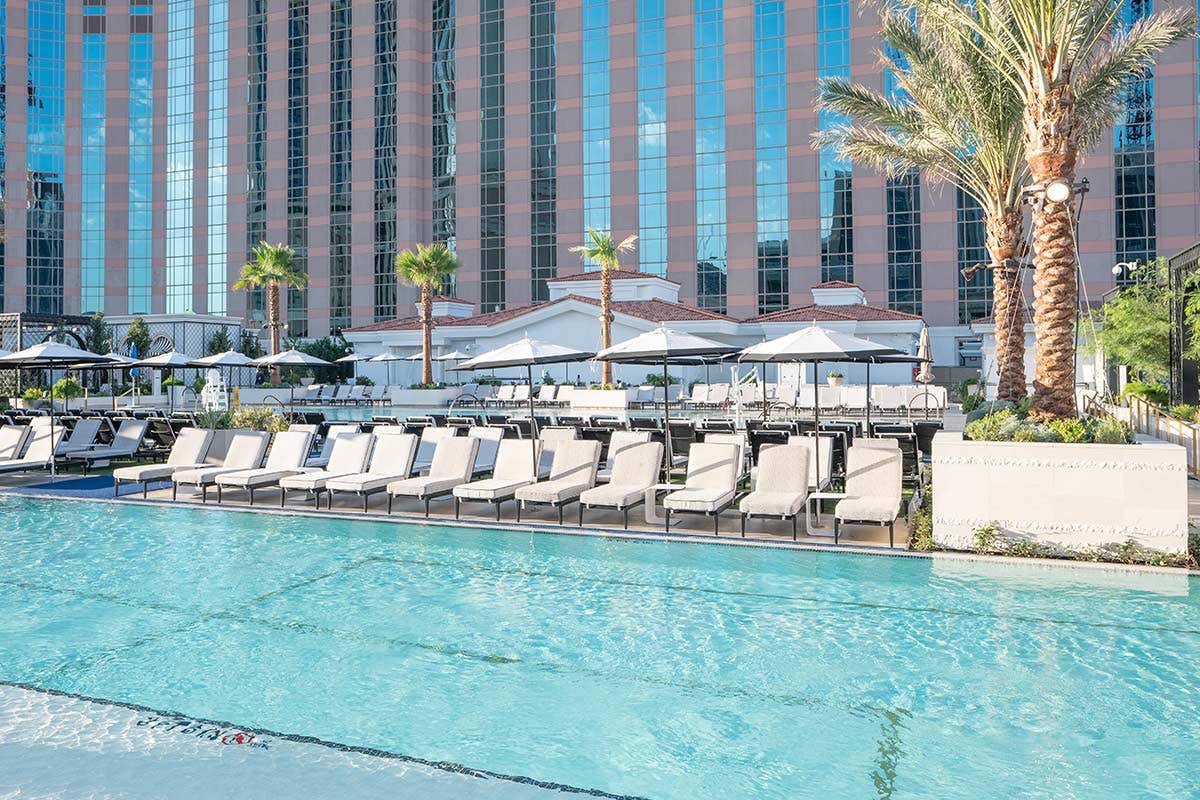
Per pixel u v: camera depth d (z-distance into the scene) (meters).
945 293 53.41
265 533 10.01
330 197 67.44
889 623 6.43
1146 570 7.71
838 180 55.31
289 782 3.40
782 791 3.89
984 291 52.75
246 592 7.42
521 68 62.72
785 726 4.61
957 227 53.22
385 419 18.83
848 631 6.25
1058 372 10.32
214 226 71.38
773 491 9.88
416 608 6.92
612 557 8.73
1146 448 7.89
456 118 64.62
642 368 42.91
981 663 5.55
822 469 11.30
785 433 12.21
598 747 4.37
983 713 4.77
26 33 72.94
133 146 73.88
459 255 64.12
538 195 62.09
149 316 46.69
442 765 3.54
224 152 71.25
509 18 63.06
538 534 9.89
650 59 59.38
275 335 44.53
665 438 14.25
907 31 16.42
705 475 10.40
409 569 8.25
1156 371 20.75
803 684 5.23
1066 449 8.16
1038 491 8.27
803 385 30.61
